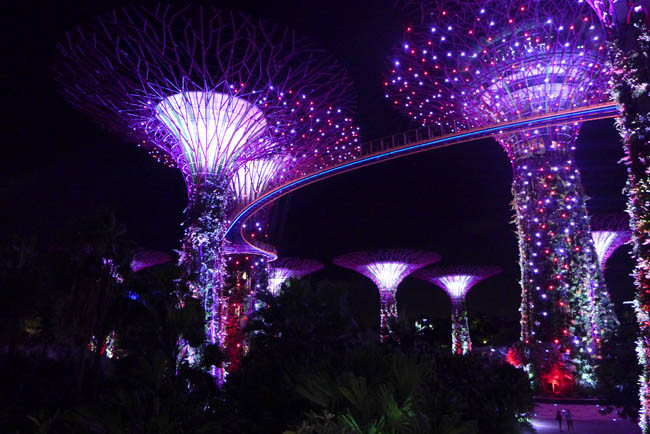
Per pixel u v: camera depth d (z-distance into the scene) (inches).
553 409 780.0
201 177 699.4
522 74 842.8
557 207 834.8
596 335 800.9
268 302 442.9
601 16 323.3
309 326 404.5
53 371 533.3
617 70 296.2
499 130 871.1
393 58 907.4
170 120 703.1
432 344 522.9
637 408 469.1
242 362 422.9
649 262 273.0
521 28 818.2
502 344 2225.6
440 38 824.3
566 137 868.6
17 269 594.6
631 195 286.2
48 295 606.2
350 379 229.1
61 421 337.7
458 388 442.6
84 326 500.1
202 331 463.8
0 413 418.6
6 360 553.9
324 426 202.5
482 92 886.4
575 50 791.1
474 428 250.4
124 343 464.4
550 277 823.7
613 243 1374.3
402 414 215.0
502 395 462.6
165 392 335.0
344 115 808.3
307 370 295.7
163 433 288.8
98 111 725.9
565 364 799.7
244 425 343.9
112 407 314.2
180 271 549.3
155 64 626.8
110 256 522.0
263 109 709.9
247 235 1455.5
